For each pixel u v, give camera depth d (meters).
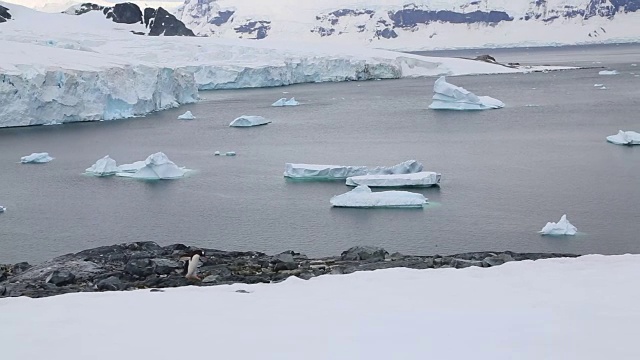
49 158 54.84
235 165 51.59
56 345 8.52
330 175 45.47
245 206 38.56
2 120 72.75
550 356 7.22
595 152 52.66
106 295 12.48
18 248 31.50
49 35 120.38
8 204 40.44
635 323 8.62
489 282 12.16
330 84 127.25
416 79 135.25
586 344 7.64
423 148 57.69
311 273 16.34
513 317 9.17
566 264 14.09
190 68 119.06
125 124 75.94
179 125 75.38
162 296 11.97
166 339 8.55
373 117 79.88
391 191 38.34
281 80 125.00
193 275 16.03
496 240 30.77
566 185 41.56
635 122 69.19
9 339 8.97
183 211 37.88
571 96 96.50
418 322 9.06
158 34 161.00
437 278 12.84
